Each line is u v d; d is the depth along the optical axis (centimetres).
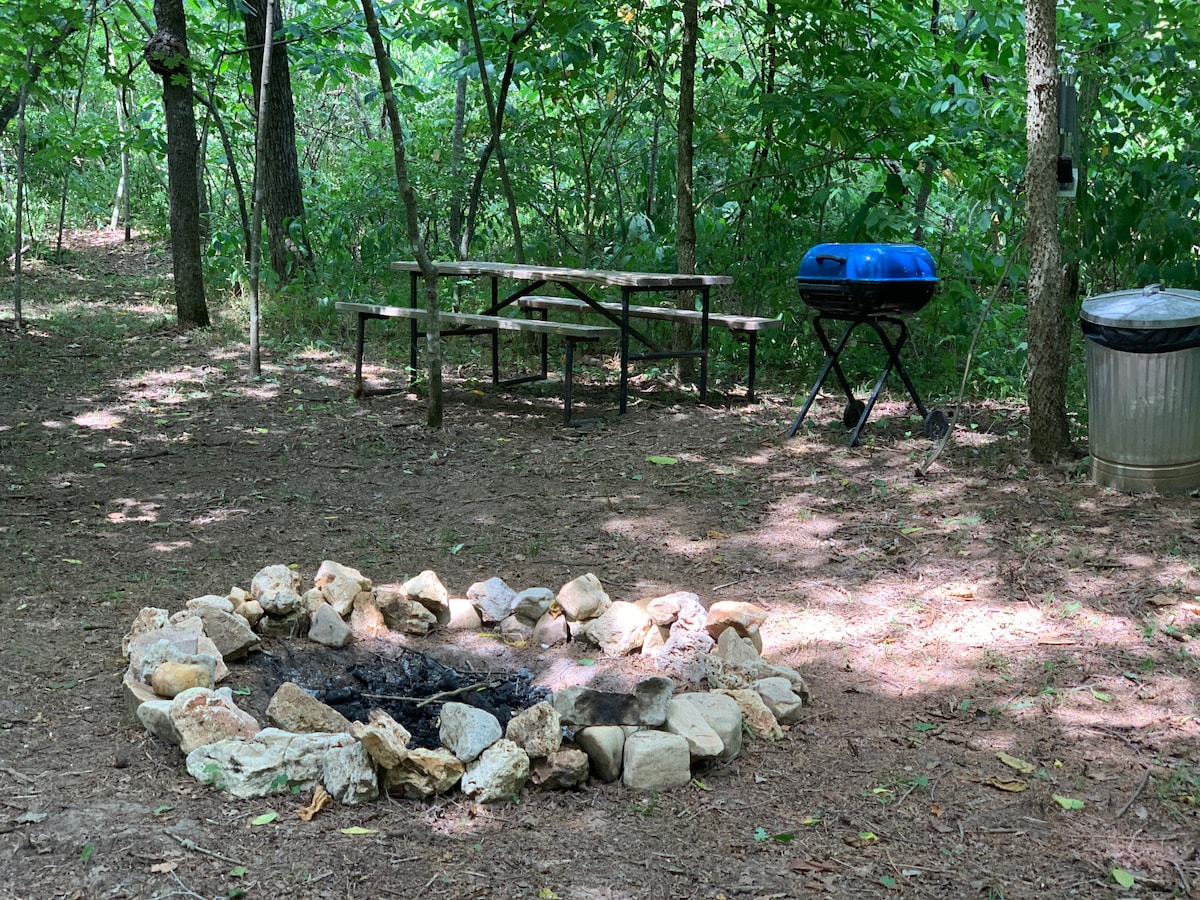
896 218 869
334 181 1700
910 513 549
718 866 264
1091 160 726
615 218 1177
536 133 1127
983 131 812
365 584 433
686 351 822
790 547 510
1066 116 595
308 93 1830
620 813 291
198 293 1073
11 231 1752
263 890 251
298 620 414
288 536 530
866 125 878
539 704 314
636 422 754
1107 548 488
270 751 301
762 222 936
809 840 276
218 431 732
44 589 451
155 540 521
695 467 643
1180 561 469
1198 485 562
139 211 2036
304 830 278
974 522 529
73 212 2031
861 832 279
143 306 1216
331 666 392
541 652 409
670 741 306
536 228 1242
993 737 331
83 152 1462
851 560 491
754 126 975
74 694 354
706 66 953
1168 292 557
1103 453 568
